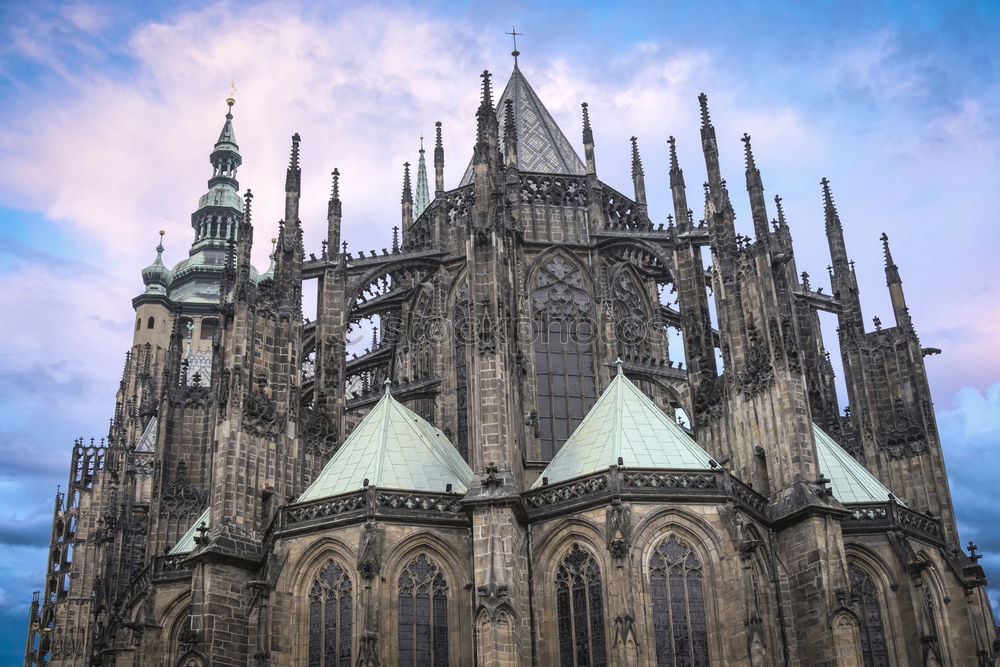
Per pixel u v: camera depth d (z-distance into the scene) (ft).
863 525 236.43
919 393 276.21
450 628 211.61
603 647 205.98
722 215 259.19
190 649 217.15
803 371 237.45
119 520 318.04
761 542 219.82
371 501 214.28
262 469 241.55
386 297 304.50
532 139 322.55
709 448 256.93
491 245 236.43
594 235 298.15
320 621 212.23
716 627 205.57
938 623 239.91
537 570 216.54
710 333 268.21
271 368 252.21
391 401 245.86
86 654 374.63
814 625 215.92
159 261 574.97
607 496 211.41
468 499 211.82
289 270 263.08
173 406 295.69
